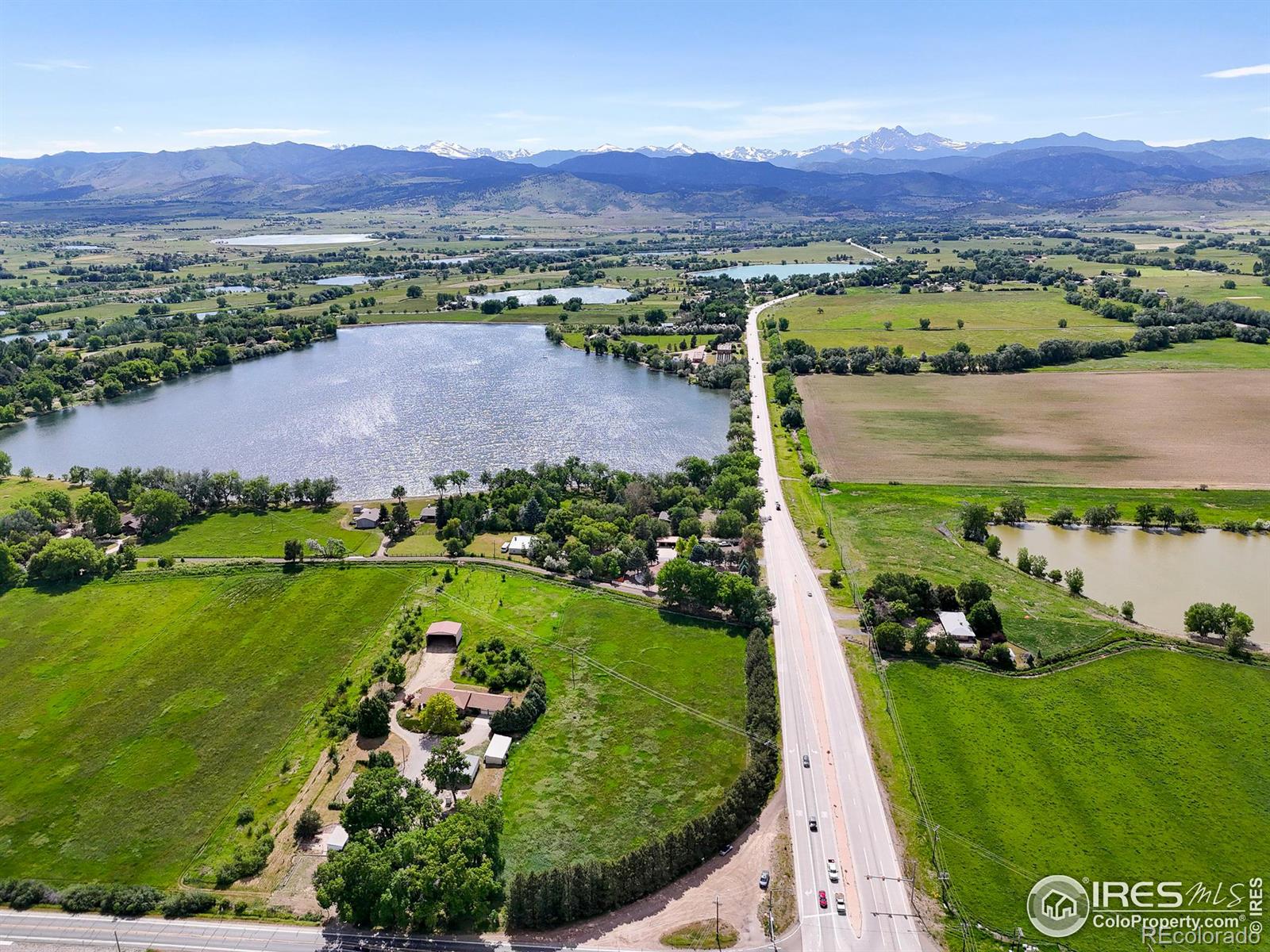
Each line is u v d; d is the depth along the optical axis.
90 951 98.31
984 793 120.19
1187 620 160.38
